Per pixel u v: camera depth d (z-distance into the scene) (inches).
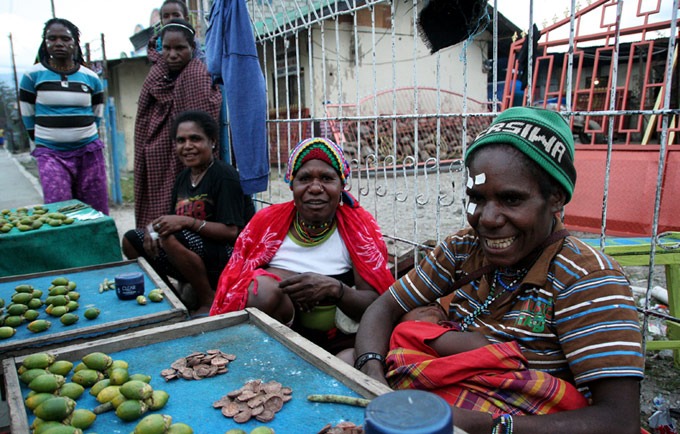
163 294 98.0
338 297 86.0
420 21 95.4
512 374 53.9
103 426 48.9
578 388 55.4
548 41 168.4
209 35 149.5
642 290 131.7
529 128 53.0
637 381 49.4
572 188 54.9
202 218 129.4
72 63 180.9
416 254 112.4
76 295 97.7
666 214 119.0
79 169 187.0
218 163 131.9
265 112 144.5
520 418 49.9
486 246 56.1
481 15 90.0
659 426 80.0
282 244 97.7
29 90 175.3
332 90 343.3
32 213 153.6
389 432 30.6
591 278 52.7
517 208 53.3
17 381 55.8
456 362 55.8
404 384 59.2
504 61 418.3
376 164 118.1
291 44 354.9
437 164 102.7
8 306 90.7
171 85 161.5
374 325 70.2
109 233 136.6
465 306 65.4
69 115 177.9
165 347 65.4
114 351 64.0
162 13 201.2
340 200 97.4
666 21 145.4
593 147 134.3
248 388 53.6
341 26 337.1
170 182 161.9
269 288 87.1
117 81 554.6
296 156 89.7
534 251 57.6
